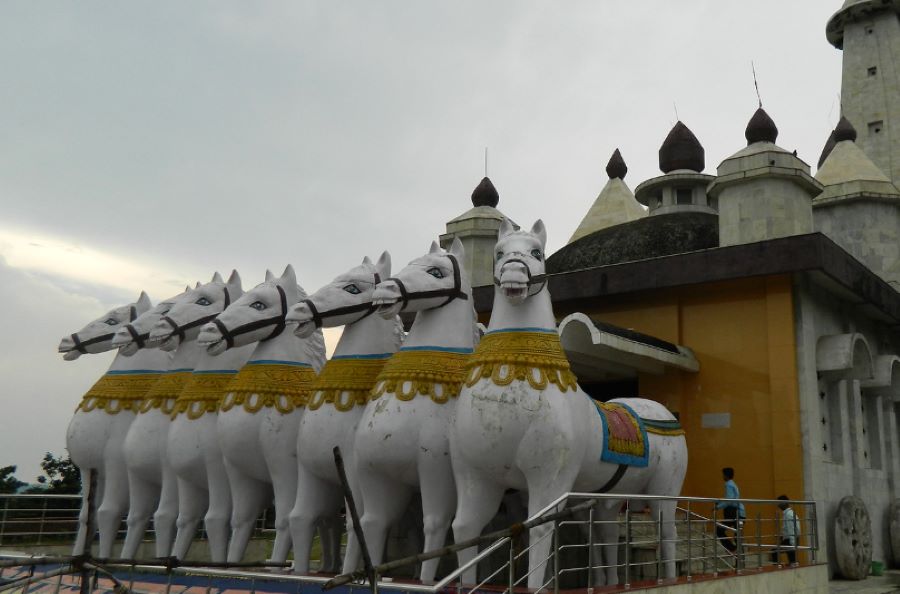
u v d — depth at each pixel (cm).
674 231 2316
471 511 916
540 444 882
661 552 1083
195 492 1297
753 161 2097
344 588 773
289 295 1279
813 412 1730
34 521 1897
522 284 897
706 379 1842
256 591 862
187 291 1448
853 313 2064
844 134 2798
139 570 953
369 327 1169
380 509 1012
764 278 1798
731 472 1536
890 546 1997
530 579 861
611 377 1959
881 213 2581
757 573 1193
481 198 2719
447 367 1022
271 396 1202
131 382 1477
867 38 3189
